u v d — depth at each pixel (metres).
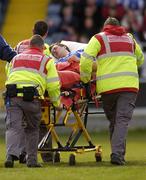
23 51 27.67
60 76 27.17
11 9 54.38
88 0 52.38
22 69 25.89
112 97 27.31
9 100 25.81
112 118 27.84
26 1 54.44
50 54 28.69
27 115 25.77
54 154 28.16
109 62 27.27
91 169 25.42
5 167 25.94
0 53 27.62
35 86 25.69
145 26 51.41
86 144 37.50
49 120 27.00
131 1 51.81
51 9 53.69
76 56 27.91
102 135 43.97
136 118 47.47
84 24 52.16
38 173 24.39
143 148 36.12
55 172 24.64
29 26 53.88
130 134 44.88
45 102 26.69
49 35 52.28
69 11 52.66
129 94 27.20
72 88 27.22
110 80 27.20
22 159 27.89
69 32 52.22
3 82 35.44
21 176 23.67
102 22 51.97
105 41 27.25
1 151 33.91
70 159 27.03
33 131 26.05
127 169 25.42
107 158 30.09
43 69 25.88
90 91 27.52
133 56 27.53
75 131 28.72
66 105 26.94
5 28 53.69
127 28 51.25
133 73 27.36
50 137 28.36
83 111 27.81
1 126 42.50
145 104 48.66
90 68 27.03
